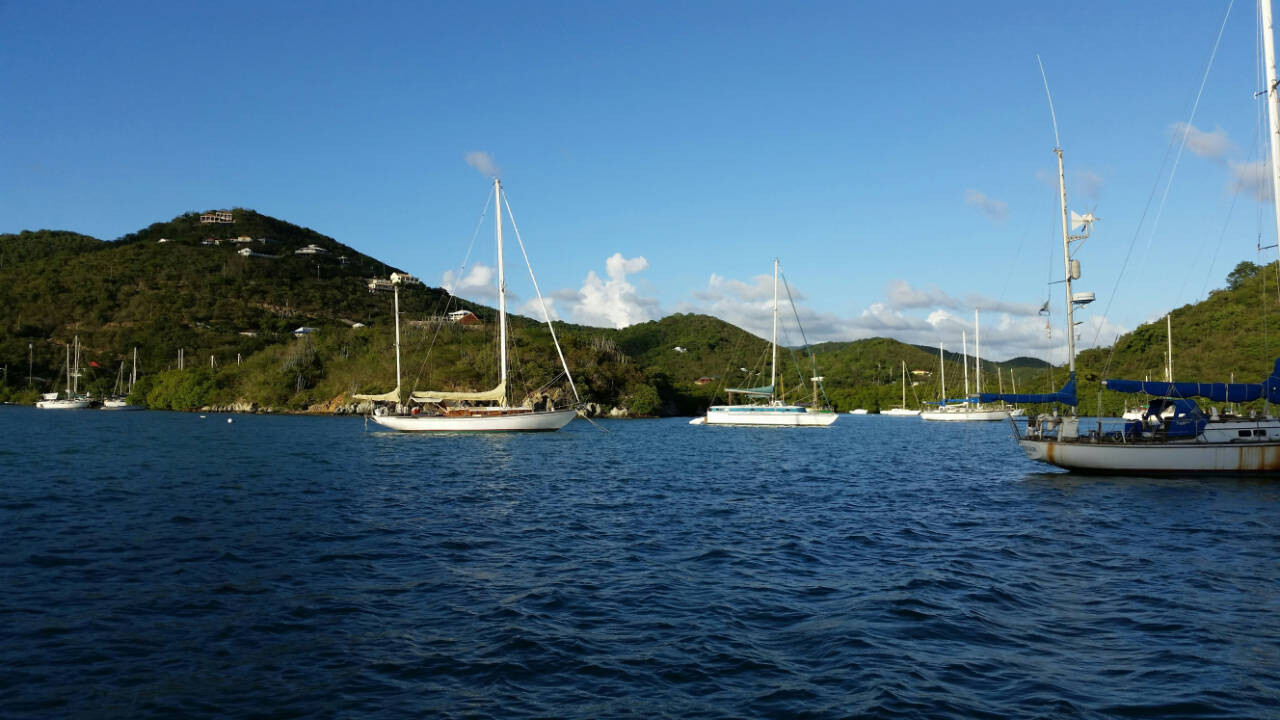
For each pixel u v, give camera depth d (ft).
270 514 63.82
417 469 105.50
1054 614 36.22
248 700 25.71
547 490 83.20
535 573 44.01
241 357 467.52
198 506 67.72
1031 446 97.25
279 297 583.17
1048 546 52.70
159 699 25.71
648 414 395.14
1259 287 177.06
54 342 477.36
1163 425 91.76
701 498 77.77
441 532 56.65
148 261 604.49
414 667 28.91
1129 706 25.40
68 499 71.05
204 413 377.30
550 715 24.62
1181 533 57.16
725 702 25.75
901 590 40.57
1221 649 31.07
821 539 55.21
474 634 32.81
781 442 183.73
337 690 26.66
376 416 196.54
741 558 48.47
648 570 45.01
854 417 416.05
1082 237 95.25
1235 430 87.61
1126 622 34.88
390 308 625.00
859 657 30.14
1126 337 223.51
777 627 34.09
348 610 36.29
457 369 352.08
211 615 35.27
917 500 76.95
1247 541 53.93
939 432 245.04
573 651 30.73
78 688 26.55
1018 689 26.89
